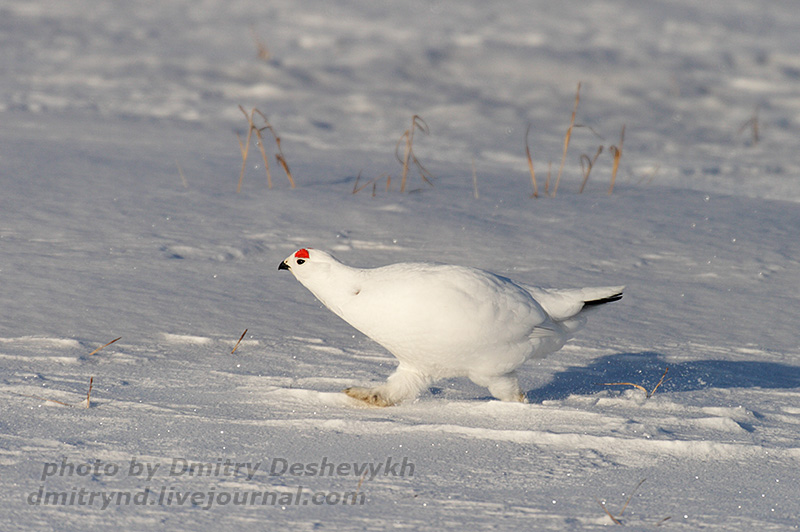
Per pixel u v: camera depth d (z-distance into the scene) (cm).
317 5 5356
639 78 3744
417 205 1534
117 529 441
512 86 3544
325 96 3180
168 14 4803
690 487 537
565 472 554
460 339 663
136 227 1297
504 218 1473
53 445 556
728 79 3819
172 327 905
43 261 1100
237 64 3578
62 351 804
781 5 6431
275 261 1192
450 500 498
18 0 4709
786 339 970
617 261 1249
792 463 590
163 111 2659
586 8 5728
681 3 6166
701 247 1329
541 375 823
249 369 786
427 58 3934
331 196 1582
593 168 2161
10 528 433
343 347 877
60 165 1675
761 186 1995
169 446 567
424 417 666
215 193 1554
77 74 3169
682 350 919
